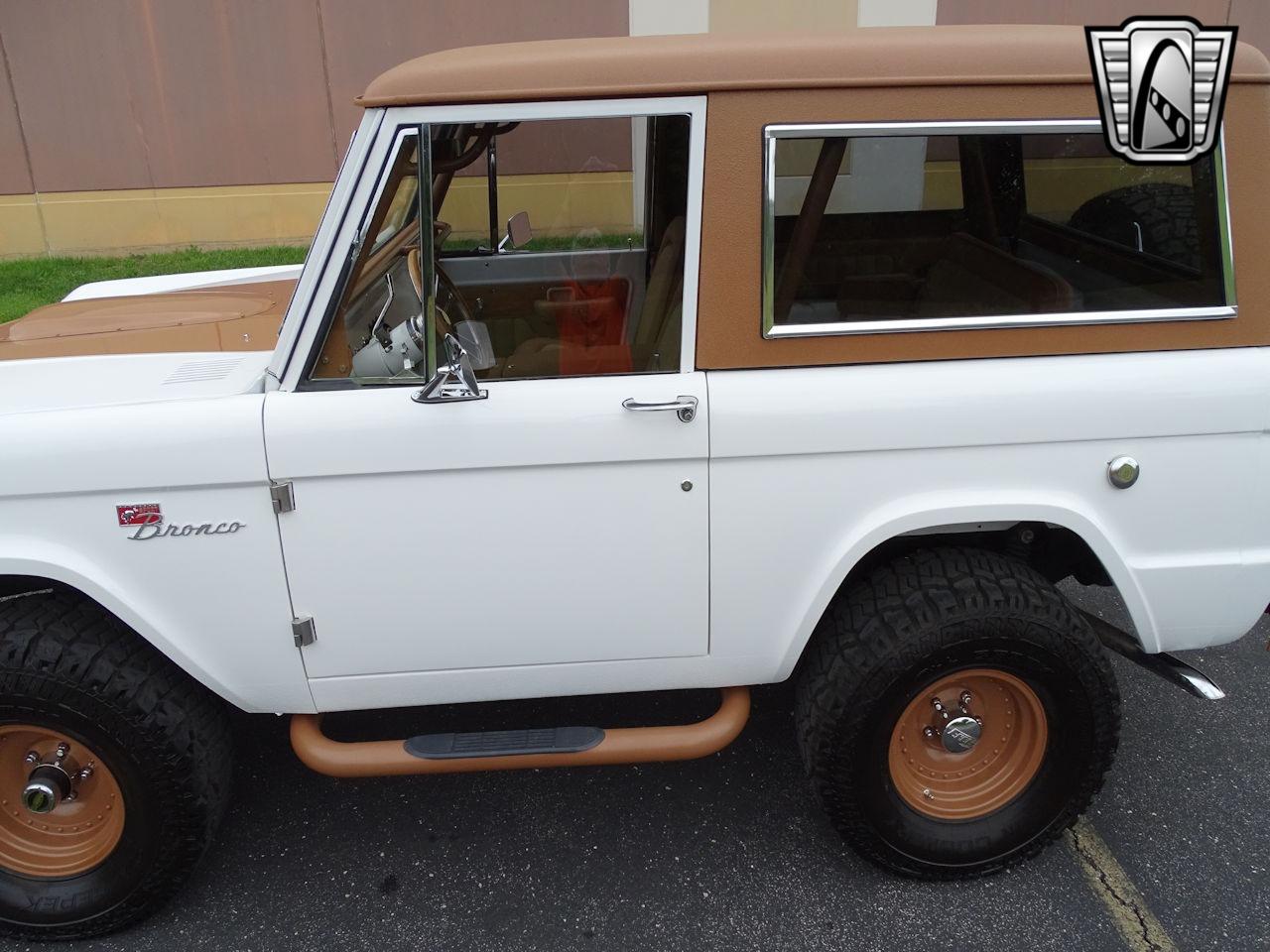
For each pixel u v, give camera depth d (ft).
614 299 7.72
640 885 8.49
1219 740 10.20
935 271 7.29
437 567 7.43
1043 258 7.34
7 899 7.91
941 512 7.51
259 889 8.54
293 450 7.06
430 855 8.87
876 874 8.58
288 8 25.49
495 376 7.45
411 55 26.27
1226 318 7.41
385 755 7.98
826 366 7.37
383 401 7.13
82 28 25.11
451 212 7.95
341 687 7.79
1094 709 7.86
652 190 7.54
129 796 7.60
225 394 7.28
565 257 7.97
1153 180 7.27
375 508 7.25
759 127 6.97
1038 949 7.77
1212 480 7.64
